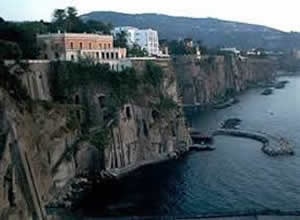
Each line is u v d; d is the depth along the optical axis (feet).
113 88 501.56
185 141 566.77
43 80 446.19
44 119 401.49
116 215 362.94
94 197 403.75
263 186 428.56
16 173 317.01
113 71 513.04
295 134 643.45
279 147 554.05
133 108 513.04
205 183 439.63
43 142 394.93
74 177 428.56
